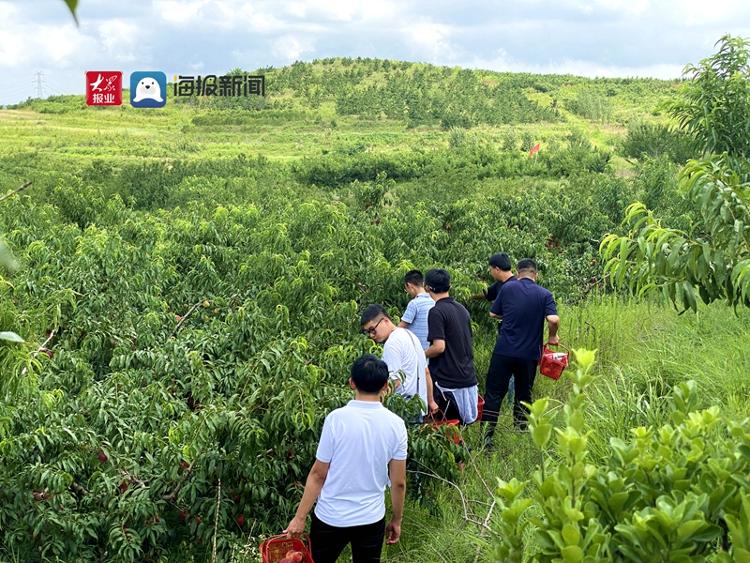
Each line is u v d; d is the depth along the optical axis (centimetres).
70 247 1016
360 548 424
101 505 506
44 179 2919
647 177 1728
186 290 904
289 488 515
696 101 878
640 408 567
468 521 493
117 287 809
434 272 667
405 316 689
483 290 933
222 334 727
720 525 262
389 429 417
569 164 4781
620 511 255
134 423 576
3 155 6631
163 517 542
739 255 444
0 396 358
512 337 704
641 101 14362
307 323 769
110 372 727
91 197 1536
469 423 673
